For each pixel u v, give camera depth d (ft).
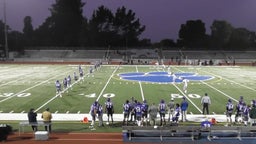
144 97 106.01
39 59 282.77
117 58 295.28
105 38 388.16
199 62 242.78
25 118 79.10
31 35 381.60
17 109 88.48
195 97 106.32
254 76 167.02
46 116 66.64
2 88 122.83
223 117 81.20
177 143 61.52
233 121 77.41
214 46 399.44
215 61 274.77
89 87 125.90
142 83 137.69
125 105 75.00
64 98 103.91
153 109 72.59
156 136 64.75
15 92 114.21
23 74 169.78
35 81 142.20
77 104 95.04
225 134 65.77
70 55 299.17
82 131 68.74
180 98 104.58
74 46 370.94
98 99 102.47
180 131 64.03
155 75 169.48
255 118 70.79
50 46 353.31
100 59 285.64
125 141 62.08
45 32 387.55
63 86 126.82
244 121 73.31
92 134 66.54
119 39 392.88
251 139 63.57
